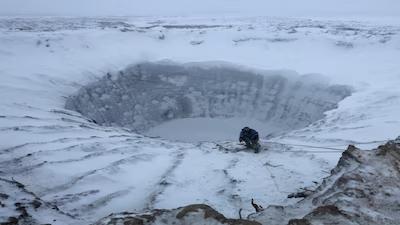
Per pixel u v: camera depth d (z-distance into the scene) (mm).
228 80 25734
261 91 25031
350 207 5152
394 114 14242
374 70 22375
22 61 20922
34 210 6293
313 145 12094
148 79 25266
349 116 15328
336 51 26766
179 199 8039
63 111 16125
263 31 30469
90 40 25547
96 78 22312
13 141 10781
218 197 8164
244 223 4750
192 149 12656
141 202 7996
